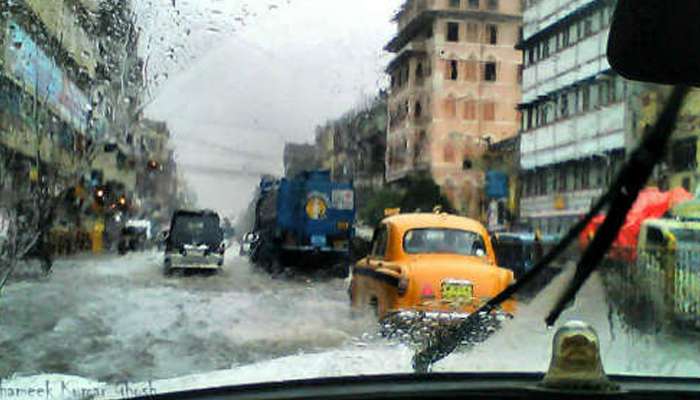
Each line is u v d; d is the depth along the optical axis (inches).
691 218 383.6
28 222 600.1
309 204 1055.6
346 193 1061.8
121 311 448.5
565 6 1210.0
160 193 1734.7
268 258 1077.1
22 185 613.6
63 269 821.9
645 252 332.2
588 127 1101.1
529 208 1379.2
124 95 697.6
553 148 1294.3
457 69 1521.9
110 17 636.7
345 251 1049.5
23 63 605.6
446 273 353.4
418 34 1469.0
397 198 1352.1
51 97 655.1
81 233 1088.2
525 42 1432.1
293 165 1244.5
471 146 1504.7
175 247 1035.3
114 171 1185.4
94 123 733.3
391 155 1389.0
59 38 649.6
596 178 1054.4
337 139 1294.3
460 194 1476.4
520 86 1487.5
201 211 1076.5
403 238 390.3
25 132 625.6
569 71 1198.9
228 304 492.1
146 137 1167.0
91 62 666.8
